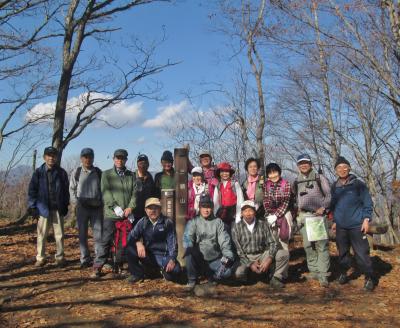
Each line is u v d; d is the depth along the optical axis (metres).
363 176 15.30
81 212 6.93
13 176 17.72
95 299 5.46
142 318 4.84
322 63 9.36
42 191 6.95
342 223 5.92
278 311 5.04
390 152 14.65
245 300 5.45
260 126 12.31
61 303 5.32
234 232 6.06
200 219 5.97
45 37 10.25
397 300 5.41
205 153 6.77
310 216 6.14
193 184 6.59
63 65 10.00
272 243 5.92
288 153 16.16
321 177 6.16
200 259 5.94
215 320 4.77
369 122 14.72
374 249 7.91
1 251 8.23
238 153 14.27
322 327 4.56
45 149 6.91
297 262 7.26
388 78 7.49
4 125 12.29
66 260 7.50
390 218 14.91
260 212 6.33
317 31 7.90
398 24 7.39
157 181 6.96
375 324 4.64
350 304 5.29
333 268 6.93
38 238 7.07
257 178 6.48
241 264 5.99
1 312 5.03
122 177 6.59
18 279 6.36
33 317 4.88
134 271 6.15
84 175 6.90
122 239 6.38
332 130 14.68
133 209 6.47
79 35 10.05
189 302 5.36
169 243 6.08
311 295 5.64
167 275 6.11
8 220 12.84
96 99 10.94
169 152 6.95
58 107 10.01
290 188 6.16
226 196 6.32
